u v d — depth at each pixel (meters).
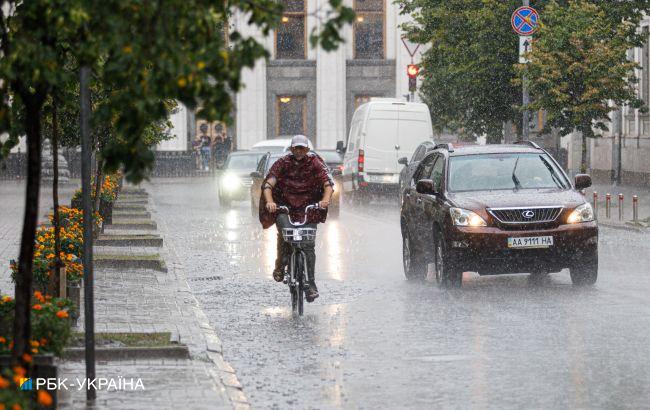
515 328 30.41
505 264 38.38
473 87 88.56
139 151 16.59
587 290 38.12
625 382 23.41
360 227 69.62
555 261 38.53
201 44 16.05
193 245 57.47
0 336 22.30
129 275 42.72
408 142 94.31
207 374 23.98
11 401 14.55
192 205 94.81
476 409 21.19
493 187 40.62
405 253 43.25
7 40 18.31
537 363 25.56
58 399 21.44
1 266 44.34
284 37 167.38
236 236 63.25
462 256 38.22
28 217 17.69
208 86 15.80
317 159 34.44
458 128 106.94
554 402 21.69
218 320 32.62
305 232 33.66
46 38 17.91
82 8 15.81
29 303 17.88
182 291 38.09
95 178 58.31
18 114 23.02
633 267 45.16
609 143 117.75
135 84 15.90
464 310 33.97
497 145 43.53
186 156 153.25
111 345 26.53
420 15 96.12
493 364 25.52
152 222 67.44
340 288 39.84
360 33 167.50
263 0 16.42
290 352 27.39
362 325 31.44
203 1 15.96
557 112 76.88
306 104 167.62
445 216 38.84
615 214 75.00
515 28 79.12
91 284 21.17
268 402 21.97
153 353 25.84
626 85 77.75
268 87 167.38
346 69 167.62
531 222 38.38
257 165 89.94
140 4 15.69
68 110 33.72
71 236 37.53
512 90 88.12
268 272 45.22
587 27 76.50
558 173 41.34
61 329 21.42
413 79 96.25
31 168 17.67
